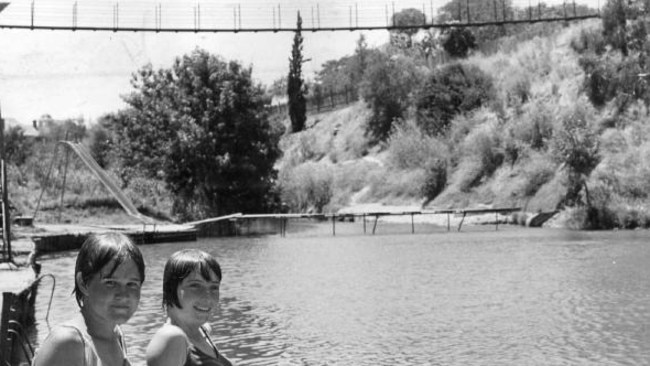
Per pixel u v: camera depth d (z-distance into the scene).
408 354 13.50
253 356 13.51
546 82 59.78
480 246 35.03
